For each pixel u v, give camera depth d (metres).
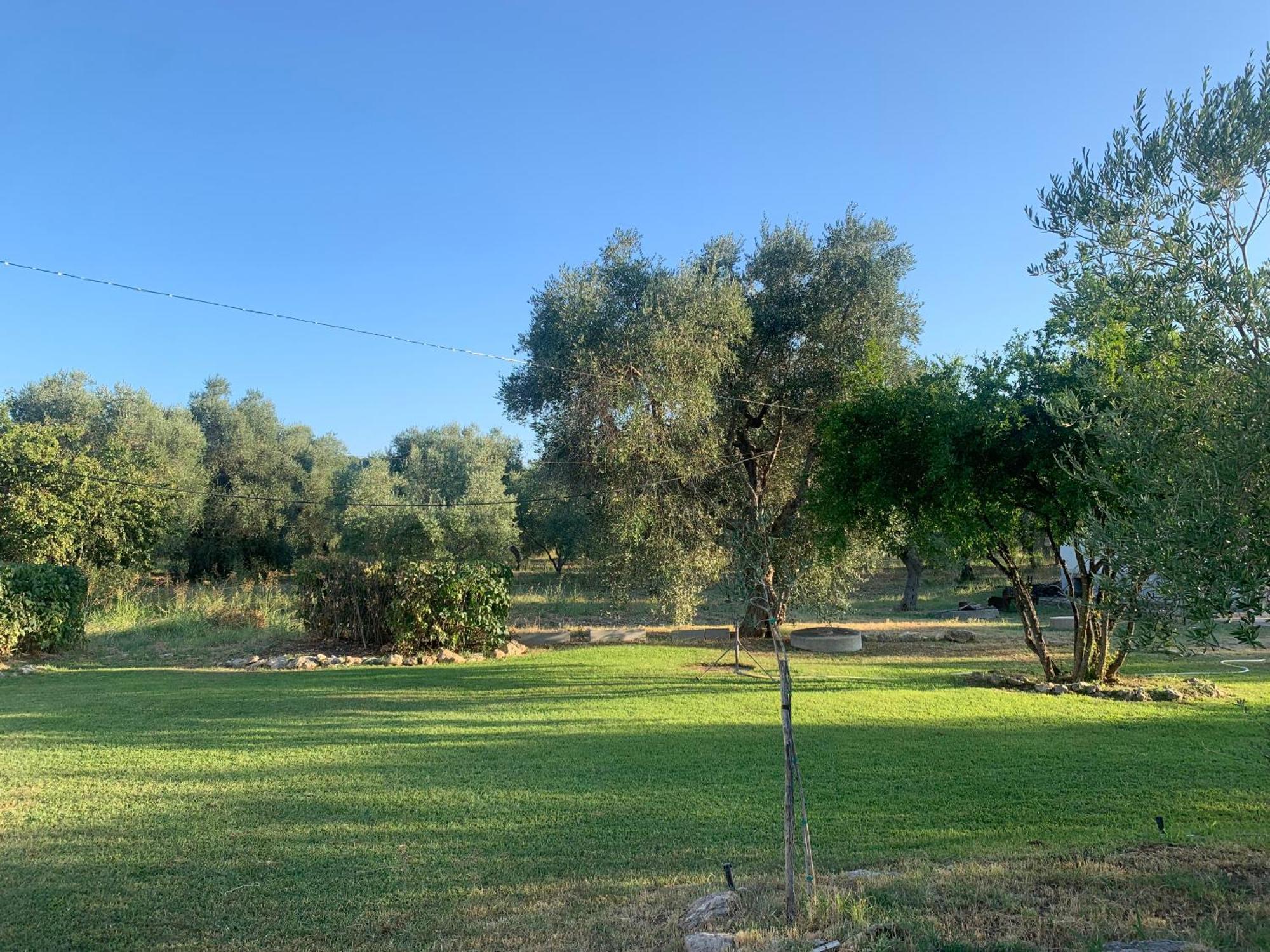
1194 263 4.57
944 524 12.79
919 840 5.57
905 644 18.98
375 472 35.03
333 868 5.04
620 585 18.34
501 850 5.36
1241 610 3.81
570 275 16.77
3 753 7.84
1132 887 4.28
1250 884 4.26
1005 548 13.17
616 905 4.45
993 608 27.72
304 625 17.73
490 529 31.02
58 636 15.55
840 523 13.80
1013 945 3.48
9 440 20.58
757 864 5.12
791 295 18.02
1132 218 4.87
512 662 15.09
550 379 17.02
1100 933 3.61
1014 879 4.44
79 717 9.62
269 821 5.89
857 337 17.83
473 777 7.08
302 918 4.33
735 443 19.02
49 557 20.53
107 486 21.98
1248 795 6.58
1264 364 4.04
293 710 10.21
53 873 4.91
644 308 16.03
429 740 8.52
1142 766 7.49
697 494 17.36
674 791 6.65
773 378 18.64
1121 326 6.06
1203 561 3.92
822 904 4.07
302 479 38.53
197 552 34.50
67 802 6.29
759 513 5.67
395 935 4.11
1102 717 9.94
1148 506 4.29
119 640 17.39
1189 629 4.29
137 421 31.66
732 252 18.89
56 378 31.81
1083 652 12.74
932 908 4.01
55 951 3.97
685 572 16.77
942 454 11.51
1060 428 10.73
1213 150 4.58
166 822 5.85
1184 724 9.51
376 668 14.45
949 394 12.33
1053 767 7.45
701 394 15.94
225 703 10.68
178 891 4.66
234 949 3.98
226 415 37.75
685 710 10.25
